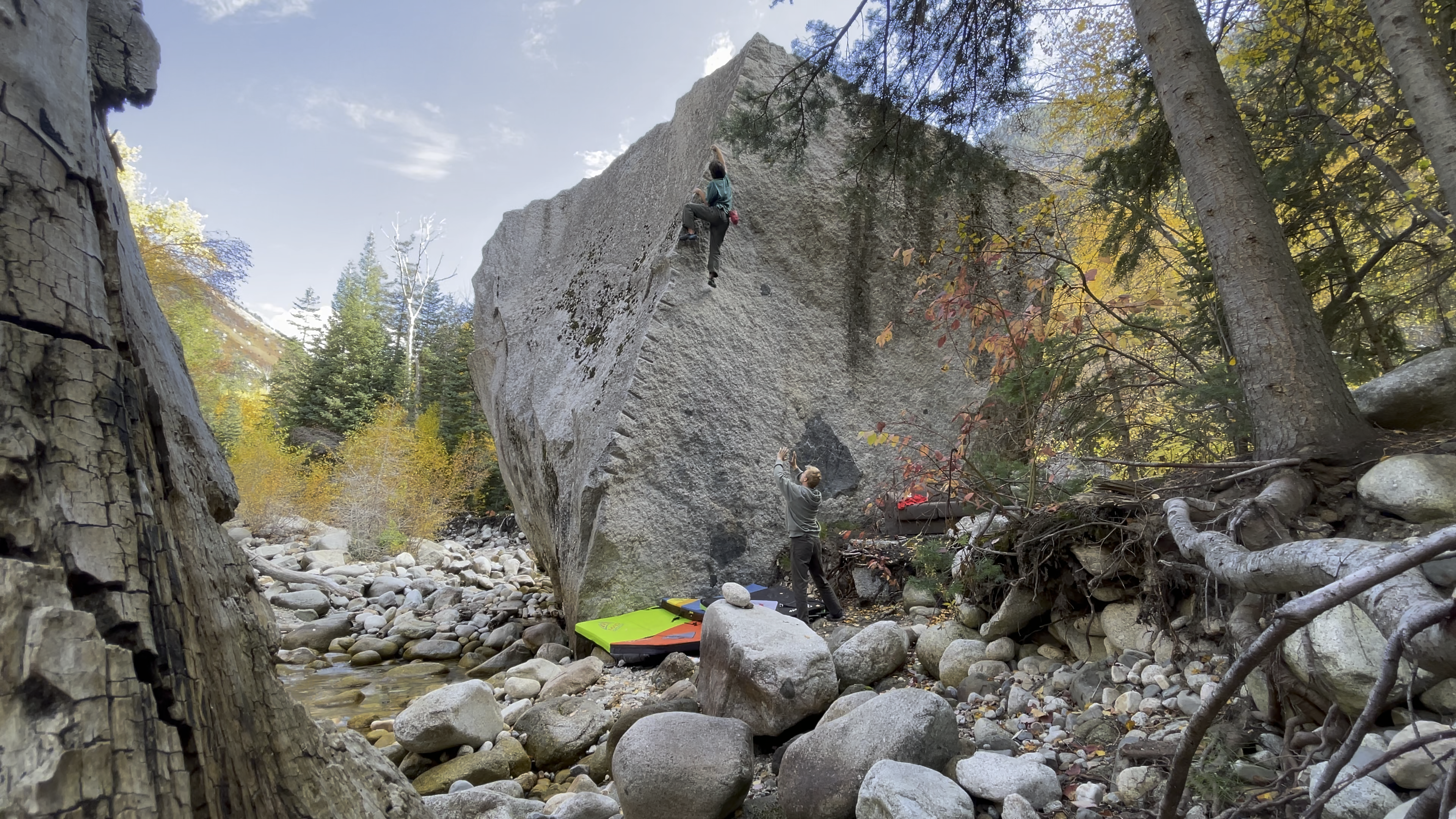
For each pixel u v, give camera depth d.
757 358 7.87
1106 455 5.75
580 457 7.98
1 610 0.84
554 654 6.86
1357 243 5.82
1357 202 5.42
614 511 6.93
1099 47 9.12
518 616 8.88
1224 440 5.35
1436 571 2.42
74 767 0.82
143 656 1.00
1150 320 5.59
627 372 7.50
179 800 0.95
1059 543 4.18
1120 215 6.12
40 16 1.16
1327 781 1.33
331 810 1.36
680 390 7.39
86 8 1.42
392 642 7.98
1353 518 3.04
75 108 1.20
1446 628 1.18
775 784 3.62
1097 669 3.74
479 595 10.45
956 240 7.54
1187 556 2.51
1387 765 2.16
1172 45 3.98
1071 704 3.67
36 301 1.02
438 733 4.37
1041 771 2.85
